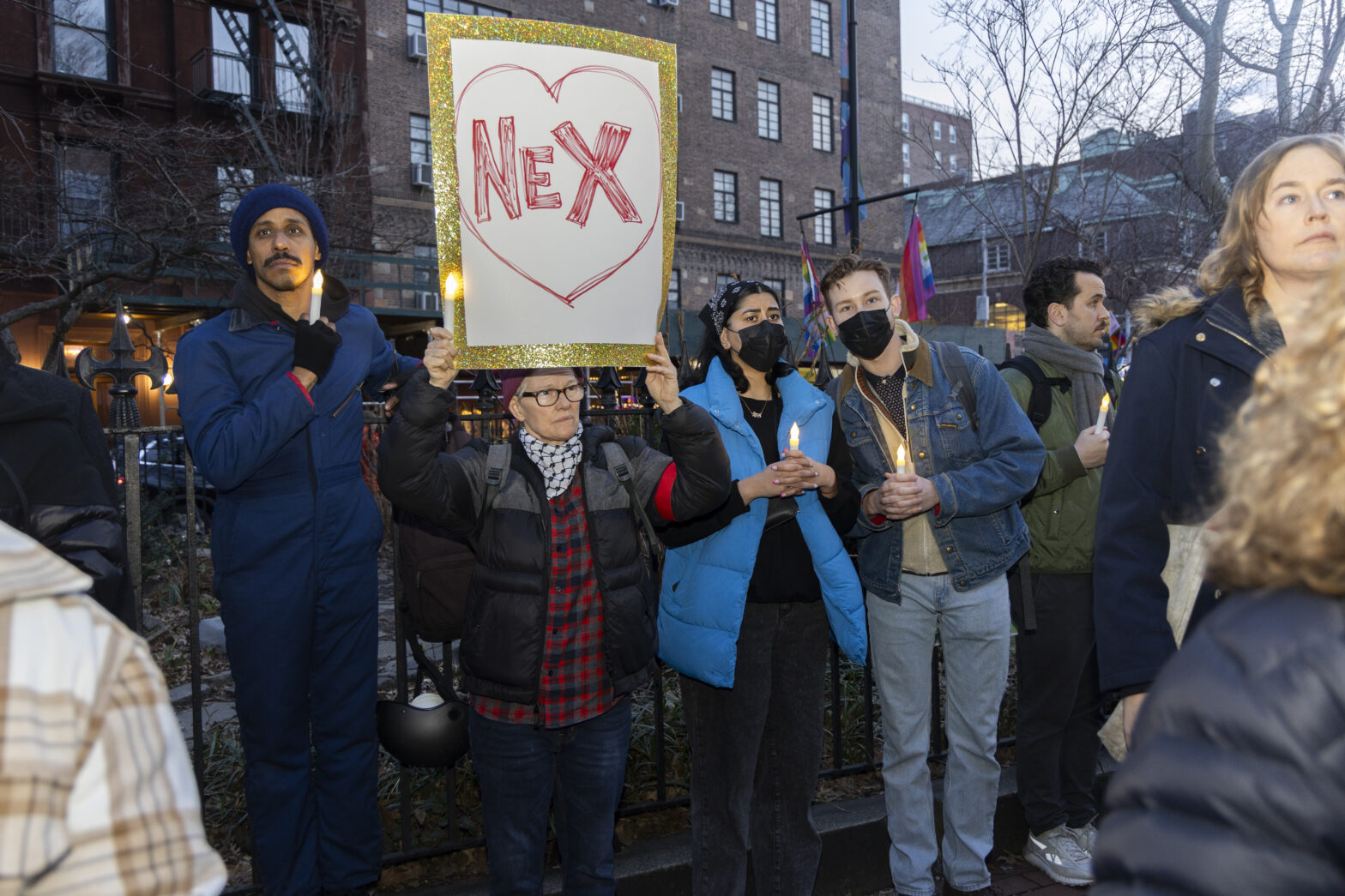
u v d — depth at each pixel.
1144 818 0.72
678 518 2.34
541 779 2.21
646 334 2.14
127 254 12.17
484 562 2.19
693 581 2.53
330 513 2.42
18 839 0.69
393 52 20.25
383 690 4.15
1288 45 8.82
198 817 0.84
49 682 0.74
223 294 14.51
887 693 2.87
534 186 1.97
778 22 28.98
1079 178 10.30
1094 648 3.12
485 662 2.14
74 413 1.98
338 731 2.47
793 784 2.65
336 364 2.49
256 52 18.11
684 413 2.22
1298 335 0.75
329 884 2.46
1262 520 0.72
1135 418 1.86
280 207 2.48
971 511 2.65
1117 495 1.85
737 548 2.48
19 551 0.79
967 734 2.83
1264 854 0.64
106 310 13.15
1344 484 0.68
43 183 12.44
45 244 11.72
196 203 11.46
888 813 2.90
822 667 2.68
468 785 3.06
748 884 2.85
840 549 2.62
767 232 28.84
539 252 1.98
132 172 12.37
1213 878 0.66
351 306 2.72
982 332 17.64
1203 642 0.75
